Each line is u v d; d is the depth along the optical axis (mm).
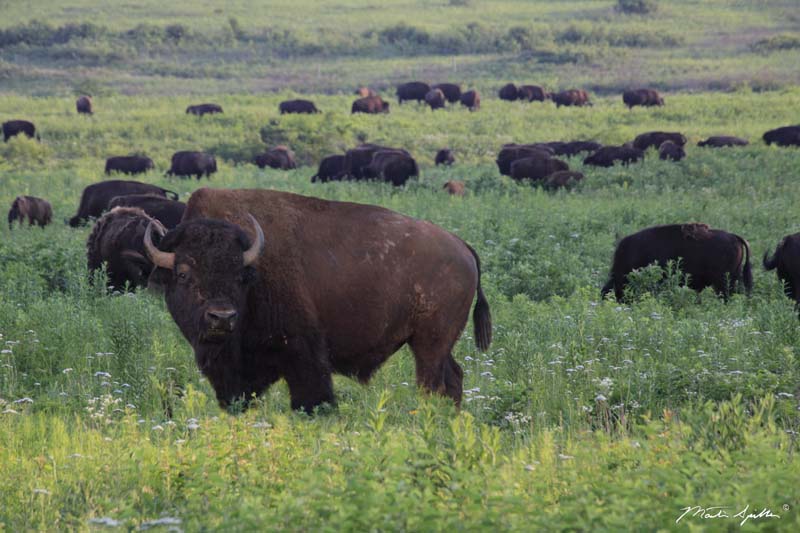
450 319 31328
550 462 23141
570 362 36344
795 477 18719
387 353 31219
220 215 29531
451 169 149000
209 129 197625
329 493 18828
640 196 101812
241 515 17719
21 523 20891
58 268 55969
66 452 26359
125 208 55656
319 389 29750
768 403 28078
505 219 78938
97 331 40781
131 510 19109
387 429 27172
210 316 26688
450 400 30297
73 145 180500
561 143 161375
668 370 33469
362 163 142000
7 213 104500
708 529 16750
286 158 163750
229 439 23938
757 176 111438
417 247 30766
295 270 29406
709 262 54062
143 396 33000
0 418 30156
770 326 41875
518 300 49750
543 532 17391
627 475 20406
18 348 38406
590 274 60031
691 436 24000
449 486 19141
